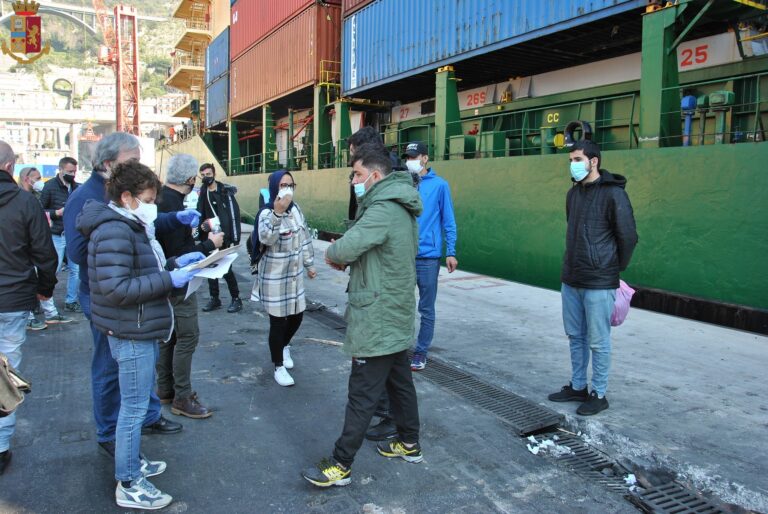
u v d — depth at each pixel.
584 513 2.77
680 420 3.69
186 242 3.76
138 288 2.48
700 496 2.93
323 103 16.77
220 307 7.21
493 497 2.89
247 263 11.35
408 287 2.91
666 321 6.60
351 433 2.89
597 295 3.71
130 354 2.60
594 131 11.16
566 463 3.31
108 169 2.92
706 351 5.34
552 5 9.02
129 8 51.03
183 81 36.56
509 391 4.29
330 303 7.48
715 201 6.61
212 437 3.51
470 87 14.66
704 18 7.71
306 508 2.75
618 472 3.25
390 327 2.86
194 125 32.34
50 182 6.95
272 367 4.89
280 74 19.09
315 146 17.03
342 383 4.52
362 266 2.88
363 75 14.25
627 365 4.88
